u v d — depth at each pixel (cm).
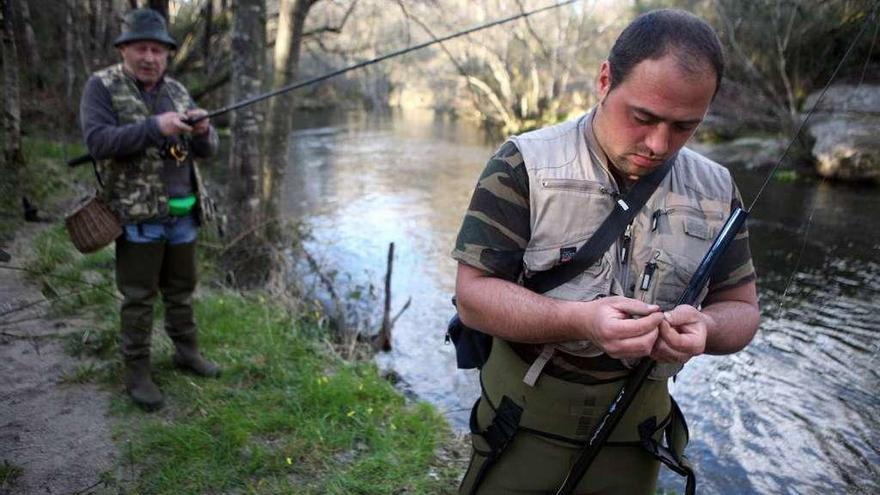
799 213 823
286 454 281
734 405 443
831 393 457
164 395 321
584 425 140
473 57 2291
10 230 568
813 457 387
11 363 345
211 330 402
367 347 500
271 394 330
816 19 957
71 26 1137
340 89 3525
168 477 259
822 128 937
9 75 724
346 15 834
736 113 1426
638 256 129
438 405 419
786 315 567
